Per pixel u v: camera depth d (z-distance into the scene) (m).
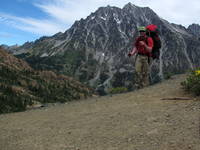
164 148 4.31
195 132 4.69
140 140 4.82
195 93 7.60
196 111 5.88
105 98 10.08
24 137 6.34
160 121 5.68
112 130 5.69
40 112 9.52
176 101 7.25
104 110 7.84
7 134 6.83
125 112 7.00
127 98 9.03
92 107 8.73
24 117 8.97
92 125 6.37
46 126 7.09
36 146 5.50
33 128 7.09
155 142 4.61
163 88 9.49
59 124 7.06
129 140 4.91
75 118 7.48
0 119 9.16
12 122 8.36
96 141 5.18
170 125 5.31
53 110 9.51
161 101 7.56
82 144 5.16
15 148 5.61
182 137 4.60
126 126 5.77
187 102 6.89
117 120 6.37
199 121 5.19
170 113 6.10
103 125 6.18
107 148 4.72
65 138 5.72
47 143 5.59
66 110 9.02
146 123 5.71
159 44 9.83
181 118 5.59
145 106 7.30
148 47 9.45
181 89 8.62
